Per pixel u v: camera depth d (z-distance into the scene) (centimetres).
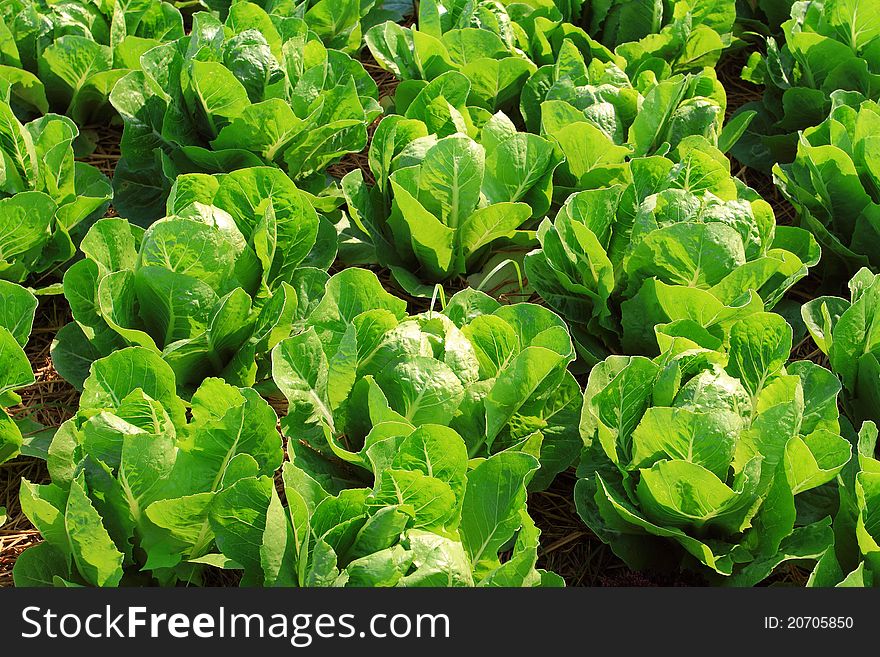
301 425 223
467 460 212
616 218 249
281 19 277
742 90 313
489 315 226
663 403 218
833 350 236
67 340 241
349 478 225
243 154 259
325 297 229
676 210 240
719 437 212
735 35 318
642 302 241
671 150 272
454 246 257
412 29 284
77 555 208
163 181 265
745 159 291
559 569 231
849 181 258
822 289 267
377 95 281
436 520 210
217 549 220
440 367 219
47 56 271
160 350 238
